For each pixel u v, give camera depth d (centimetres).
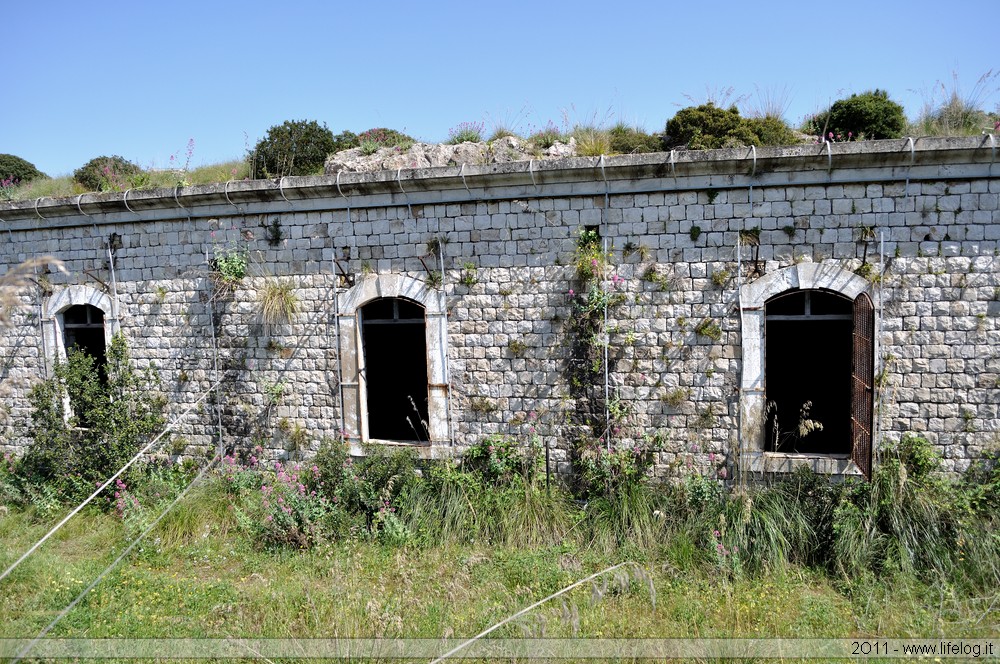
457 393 768
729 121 1100
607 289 716
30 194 1393
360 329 798
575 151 980
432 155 991
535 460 737
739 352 690
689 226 692
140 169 1318
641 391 719
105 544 711
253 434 840
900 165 639
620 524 661
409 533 668
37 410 868
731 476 700
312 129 1608
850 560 583
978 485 636
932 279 649
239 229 826
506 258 741
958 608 527
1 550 674
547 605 534
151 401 870
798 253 669
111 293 888
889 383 663
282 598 566
